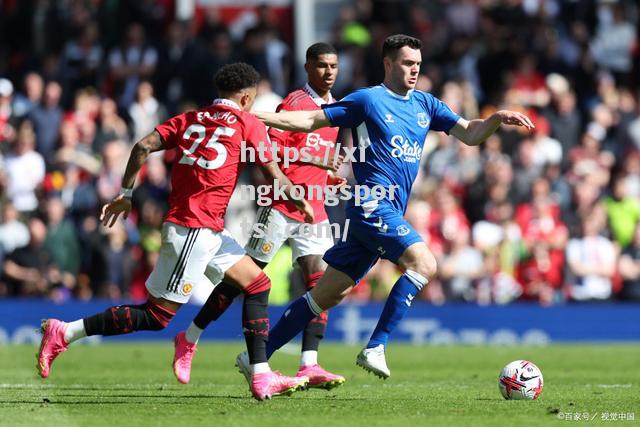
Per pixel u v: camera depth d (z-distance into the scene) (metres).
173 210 26.00
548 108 66.19
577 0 74.62
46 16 71.62
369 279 56.44
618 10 73.94
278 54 69.19
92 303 53.78
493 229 58.09
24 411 24.17
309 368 29.25
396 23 71.25
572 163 63.25
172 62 68.94
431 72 67.81
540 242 57.19
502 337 55.31
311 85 30.64
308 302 28.23
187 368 29.58
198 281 26.12
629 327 55.94
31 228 56.00
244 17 75.69
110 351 47.34
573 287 57.53
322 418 22.92
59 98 68.12
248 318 26.38
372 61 68.19
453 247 57.16
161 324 26.41
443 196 58.00
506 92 66.69
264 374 26.38
